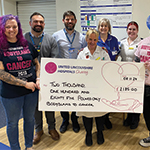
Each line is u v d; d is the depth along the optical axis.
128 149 2.09
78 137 2.35
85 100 1.83
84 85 1.81
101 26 2.35
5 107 1.68
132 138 2.30
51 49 2.15
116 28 3.26
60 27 3.71
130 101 1.83
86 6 3.38
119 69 1.79
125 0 3.09
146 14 3.02
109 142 2.23
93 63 1.79
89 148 2.12
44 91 1.80
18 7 4.51
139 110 1.85
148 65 1.82
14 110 1.69
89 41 1.89
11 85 1.64
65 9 3.57
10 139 1.80
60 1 3.56
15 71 1.61
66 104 1.83
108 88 1.82
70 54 2.39
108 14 3.26
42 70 1.78
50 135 2.40
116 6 3.17
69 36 2.39
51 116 2.25
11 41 1.61
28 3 4.39
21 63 1.63
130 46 2.45
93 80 1.81
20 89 1.67
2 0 4.16
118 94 1.82
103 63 1.78
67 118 2.53
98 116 2.03
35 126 2.26
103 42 2.37
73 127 2.49
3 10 4.23
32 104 1.81
